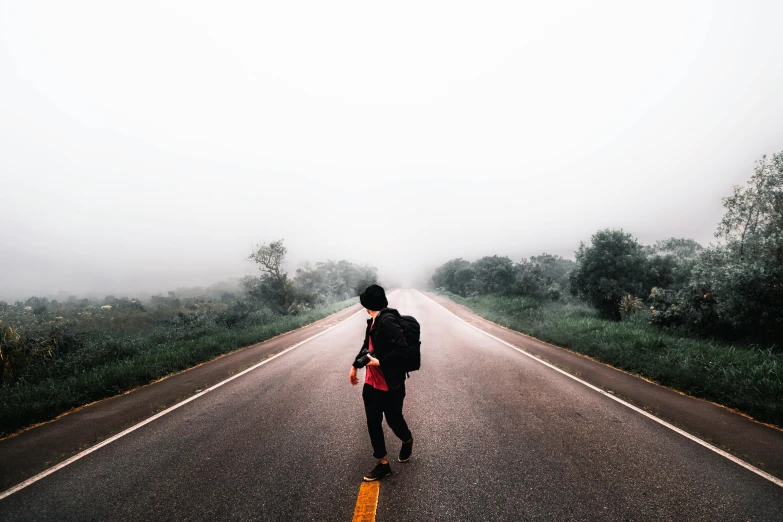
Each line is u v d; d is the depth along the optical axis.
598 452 3.26
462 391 5.26
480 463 3.10
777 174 8.17
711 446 3.35
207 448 3.59
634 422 3.96
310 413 4.51
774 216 8.26
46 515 2.53
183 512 2.53
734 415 4.15
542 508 2.45
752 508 2.39
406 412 4.43
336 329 13.14
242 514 2.48
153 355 8.09
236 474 3.05
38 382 6.69
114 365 7.45
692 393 4.98
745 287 7.29
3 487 2.95
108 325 14.16
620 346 7.55
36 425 4.50
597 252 12.80
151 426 4.27
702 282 8.76
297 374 6.59
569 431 3.75
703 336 8.47
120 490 2.85
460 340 9.90
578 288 13.60
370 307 3.09
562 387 5.36
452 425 3.98
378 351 2.92
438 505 2.51
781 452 3.21
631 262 12.27
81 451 3.62
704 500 2.50
